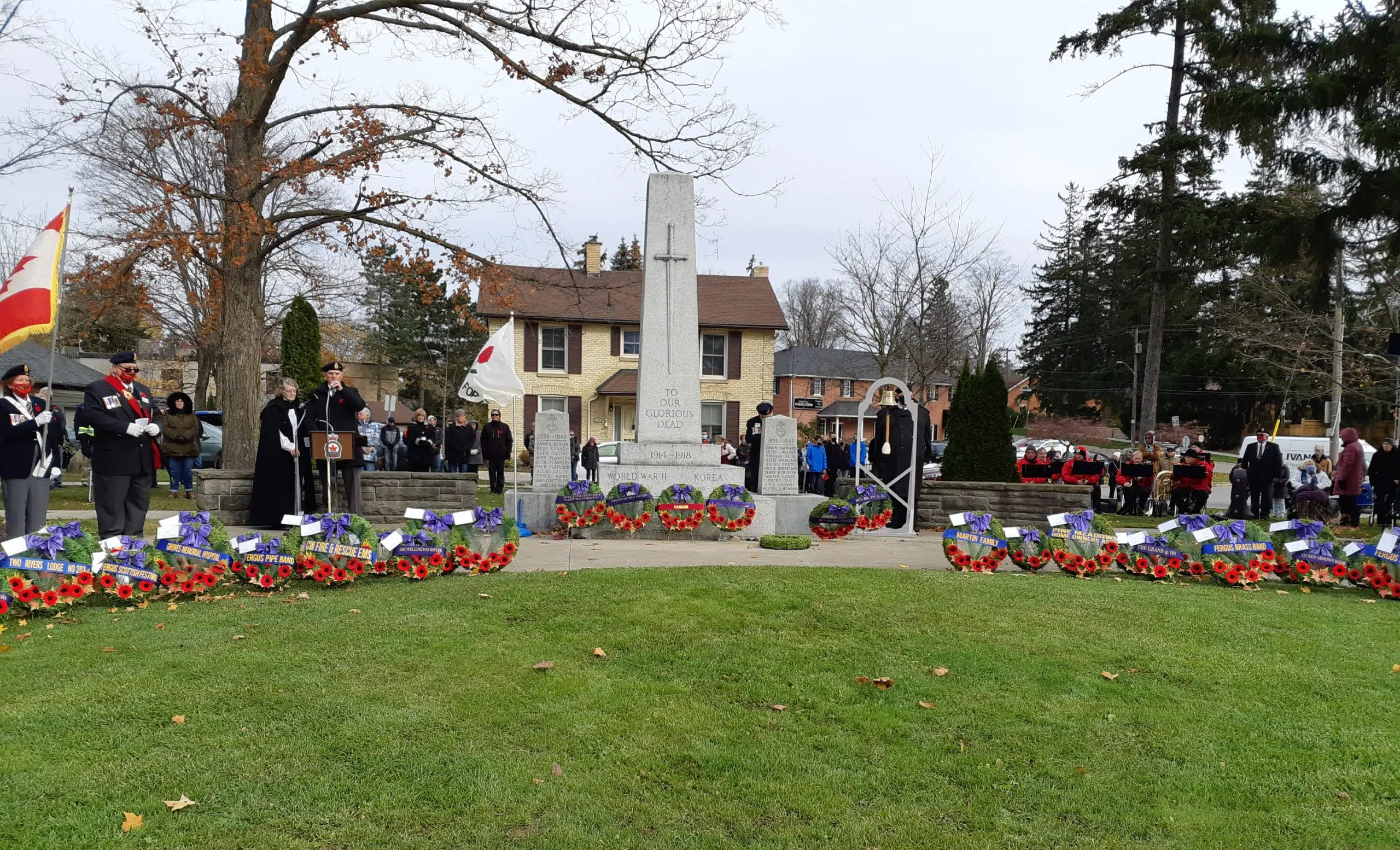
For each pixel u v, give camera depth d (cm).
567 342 3747
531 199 1806
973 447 1781
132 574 761
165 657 596
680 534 1218
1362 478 1841
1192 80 2431
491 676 574
